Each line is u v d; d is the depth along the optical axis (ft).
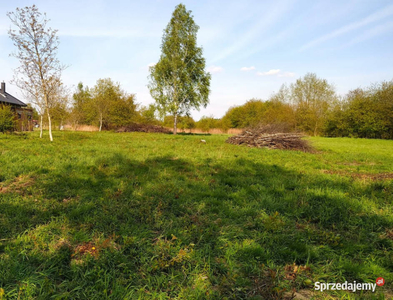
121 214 13.37
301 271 8.95
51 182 18.28
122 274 8.45
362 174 26.03
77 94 145.07
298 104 133.59
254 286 8.26
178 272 8.73
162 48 102.01
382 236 11.71
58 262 9.05
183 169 24.98
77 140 52.90
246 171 24.80
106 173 21.56
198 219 13.09
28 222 11.94
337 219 13.78
